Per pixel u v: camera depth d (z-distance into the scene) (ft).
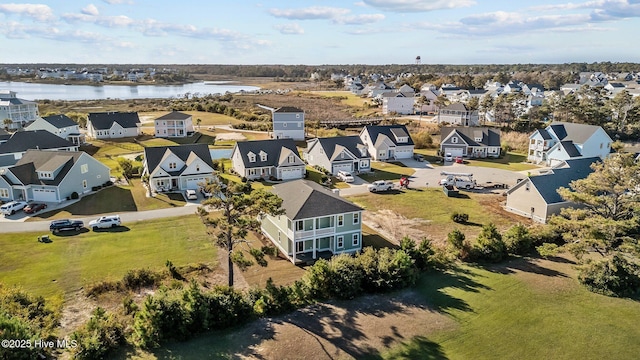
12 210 160.66
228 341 83.46
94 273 112.98
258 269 119.03
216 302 88.58
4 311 79.92
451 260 121.29
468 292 103.81
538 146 260.01
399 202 181.68
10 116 368.89
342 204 130.21
